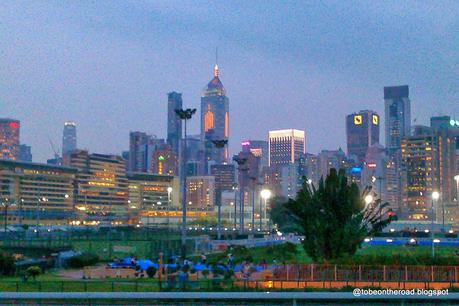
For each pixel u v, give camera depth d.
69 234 136.50
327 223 64.50
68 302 40.56
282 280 52.03
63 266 82.00
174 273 62.84
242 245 108.06
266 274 61.94
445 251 99.25
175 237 116.88
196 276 63.12
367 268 52.94
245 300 40.31
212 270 64.50
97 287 51.88
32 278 65.50
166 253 91.06
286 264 57.25
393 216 67.50
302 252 107.25
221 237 133.62
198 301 40.50
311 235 64.81
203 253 98.12
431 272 52.31
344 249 63.38
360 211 65.81
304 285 51.72
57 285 53.81
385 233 165.62
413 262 55.59
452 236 158.88
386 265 53.12
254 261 84.56
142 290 49.59
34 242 104.56
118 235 124.50
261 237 149.75
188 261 77.94
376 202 68.19
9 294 34.03
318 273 53.41
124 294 33.78
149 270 65.12
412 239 131.75
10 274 70.31
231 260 75.06
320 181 66.75
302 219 66.44
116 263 78.62
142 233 134.62
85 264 82.88
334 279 52.75
